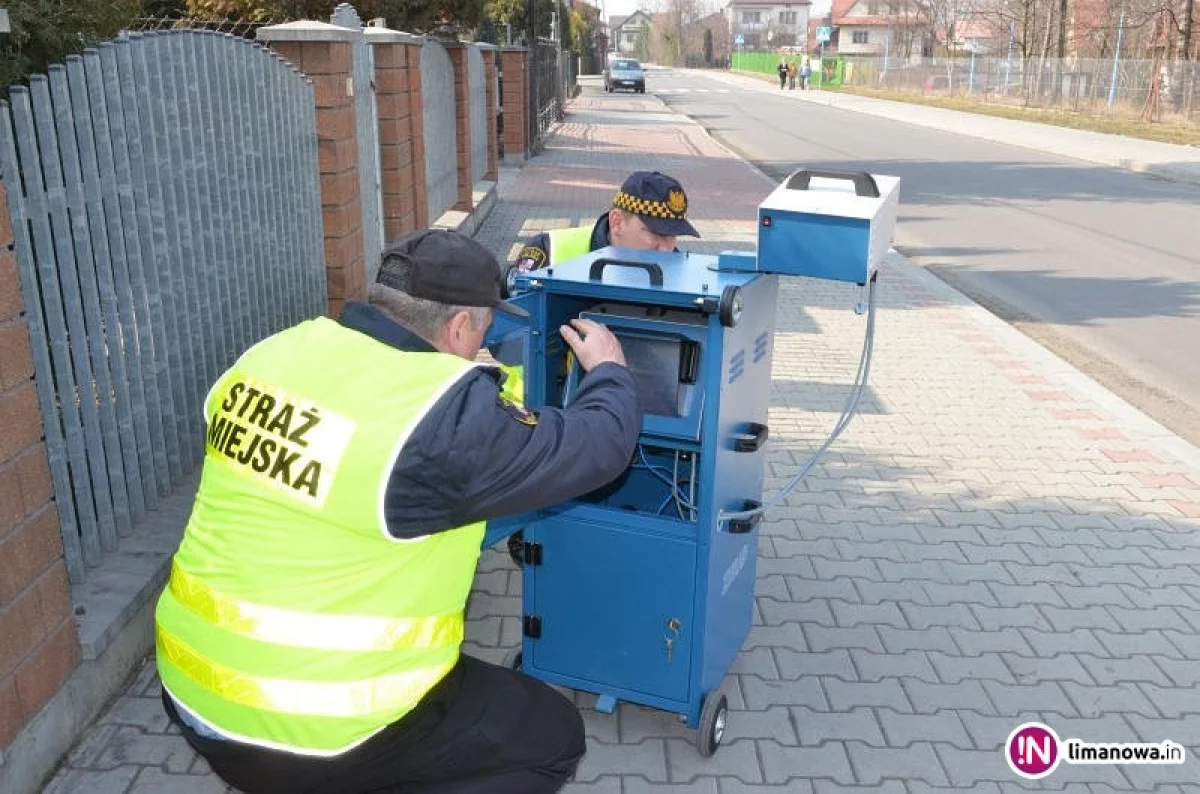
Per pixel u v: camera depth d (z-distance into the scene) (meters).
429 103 10.09
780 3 137.12
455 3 13.12
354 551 1.80
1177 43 36.00
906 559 4.44
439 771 1.98
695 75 92.38
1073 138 27.72
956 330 8.32
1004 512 4.95
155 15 10.23
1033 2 45.97
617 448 1.98
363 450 1.73
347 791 1.95
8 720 2.69
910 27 64.69
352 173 6.09
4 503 2.64
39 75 3.13
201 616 1.85
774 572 4.28
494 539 2.89
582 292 2.75
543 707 2.13
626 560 2.96
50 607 2.87
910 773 3.09
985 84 46.94
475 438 1.77
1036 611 4.04
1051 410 6.48
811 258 2.70
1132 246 12.43
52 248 3.20
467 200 11.92
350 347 1.87
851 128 31.78
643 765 3.08
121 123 3.55
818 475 5.31
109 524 3.54
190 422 4.17
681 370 2.73
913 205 15.57
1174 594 4.21
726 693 3.44
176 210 3.98
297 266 5.38
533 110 21.59
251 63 4.71
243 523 1.82
